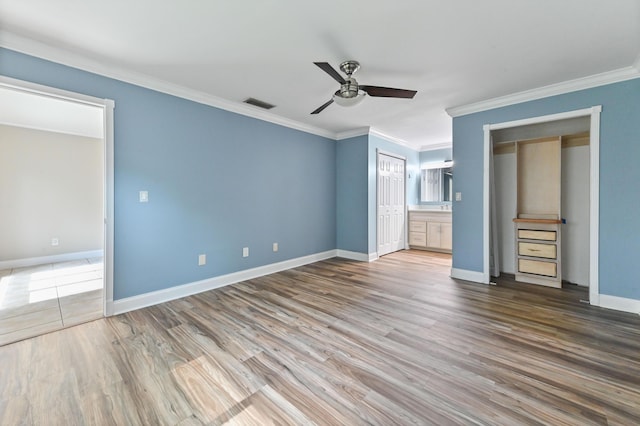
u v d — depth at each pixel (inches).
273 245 164.4
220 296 123.6
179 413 56.0
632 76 102.4
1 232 175.2
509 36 83.2
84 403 58.6
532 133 146.3
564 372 68.1
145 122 110.6
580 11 71.7
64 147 197.5
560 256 131.6
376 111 151.8
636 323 94.3
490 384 64.0
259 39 85.1
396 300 117.6
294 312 105.6
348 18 75.1
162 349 79.4
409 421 53.5
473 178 142.8
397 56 94.7
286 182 171.2
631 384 63.4
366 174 192.2
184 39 85.0
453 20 75.7
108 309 102.0
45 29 79.2
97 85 98.6
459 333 88.4
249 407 57.6
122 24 77.4
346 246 204.7
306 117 164.1
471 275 144.9
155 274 114.8
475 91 124.0
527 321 96.7
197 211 128.6
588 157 133.0
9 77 82.0
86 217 207.2
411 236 239.5
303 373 68.6
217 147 135.5
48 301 117.9
